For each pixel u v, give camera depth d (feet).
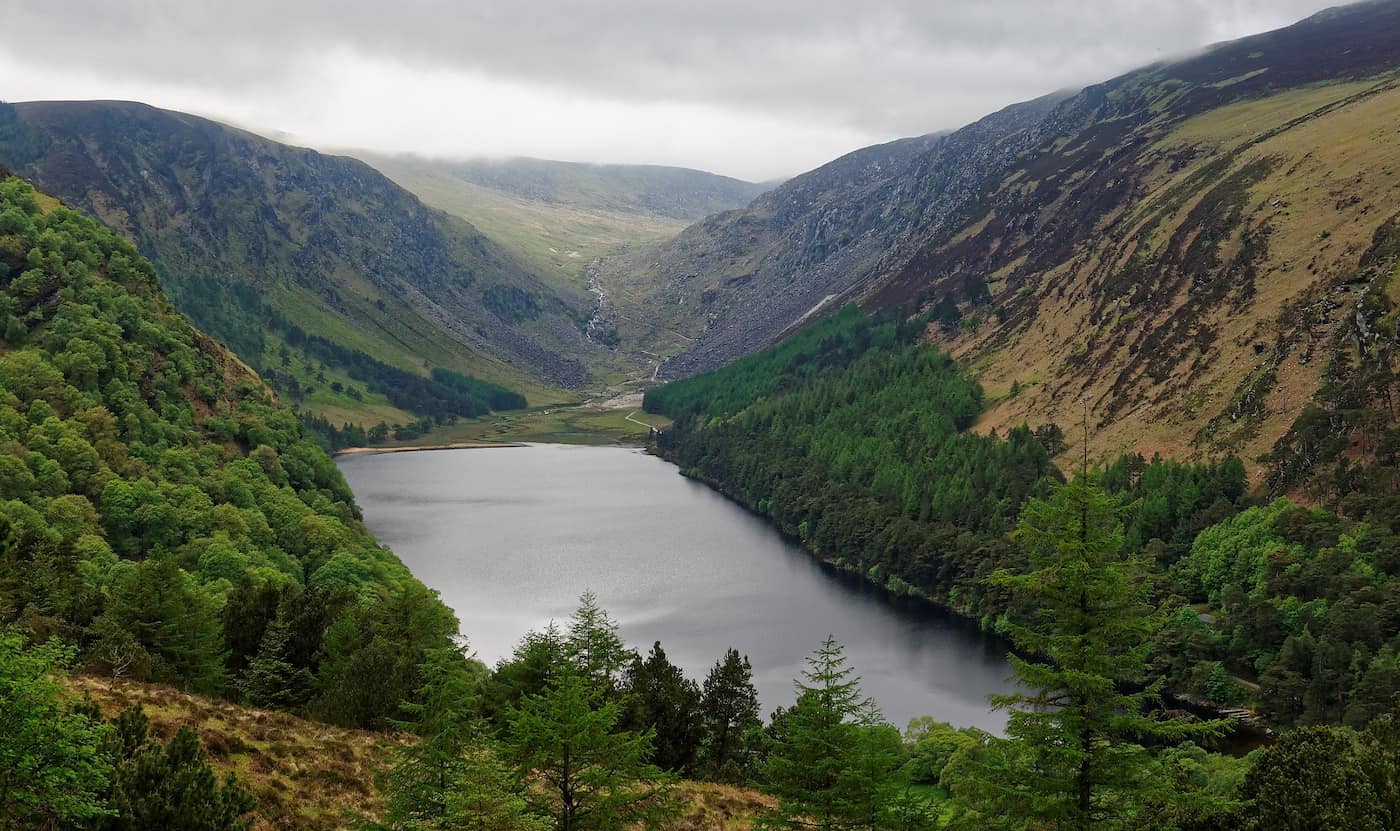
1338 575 400.26
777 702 392.88
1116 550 137.80
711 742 266.16
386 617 276.82
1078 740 130.00
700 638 481.46
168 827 104.17
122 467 442.50
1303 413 517.55
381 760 173.58
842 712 142.20
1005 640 485.56
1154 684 135.64
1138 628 132.36
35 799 95.04
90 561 342.64
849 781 135.23
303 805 146.92
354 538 521.24
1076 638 132.87
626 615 519.19
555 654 156.97
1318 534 437.58
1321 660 351.46
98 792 104.17
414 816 114.52
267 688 241.55
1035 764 136.77
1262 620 398.83
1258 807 146.20
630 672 255.50
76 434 436.76
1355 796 142.10
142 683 187.32
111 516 404.57
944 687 418.51
